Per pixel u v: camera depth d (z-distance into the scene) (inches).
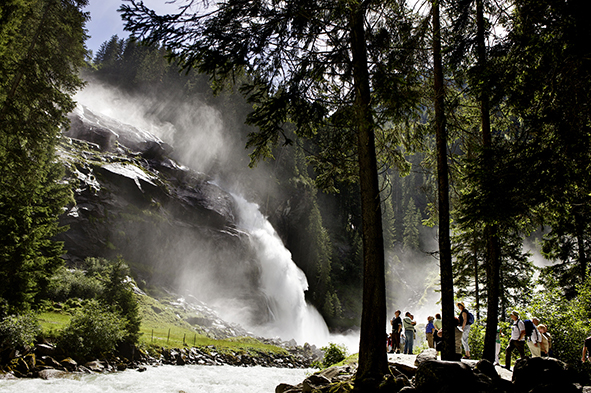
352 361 467.8
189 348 1021.8
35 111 748.6
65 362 658.8
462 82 399.5
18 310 677.9
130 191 1829.5
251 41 313.4
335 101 346.3
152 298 1476.4
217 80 334.3
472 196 297.4
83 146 1957.4
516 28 323.0
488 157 303.0
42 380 564.1
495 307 446.3
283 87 344.2
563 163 263.6
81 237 1501.0
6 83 668.7
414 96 302.2
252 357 1141.1
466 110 482.0
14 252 694.5
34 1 676.1
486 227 467.5
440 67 400.8
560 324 551.5
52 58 769.6
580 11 238.1
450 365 268.5
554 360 270.2
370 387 287.3
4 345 600.1
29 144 751.7
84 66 840.9
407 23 376.5
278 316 2137.1
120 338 788.0
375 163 356.2
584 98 260.1
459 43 386.9
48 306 981.2
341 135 411.8
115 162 1950.1
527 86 284.7
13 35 585.0
